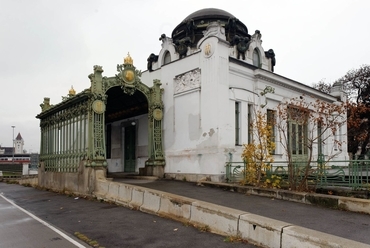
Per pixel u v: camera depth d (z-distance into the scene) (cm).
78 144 1518
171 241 633
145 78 1903
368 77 3138
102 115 1447
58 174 1728
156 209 909
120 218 871
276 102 1805
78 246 625
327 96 2286
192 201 779
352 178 1049
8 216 987
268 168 1202
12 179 3142
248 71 1636
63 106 1666
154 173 1650
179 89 1634
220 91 1443
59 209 1089
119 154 2188
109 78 1498
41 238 691
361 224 725
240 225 631
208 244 606
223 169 1406
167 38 2042
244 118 1563
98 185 1301
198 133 1506
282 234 544
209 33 1509
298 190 1072
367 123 2870
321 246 480
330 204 914
